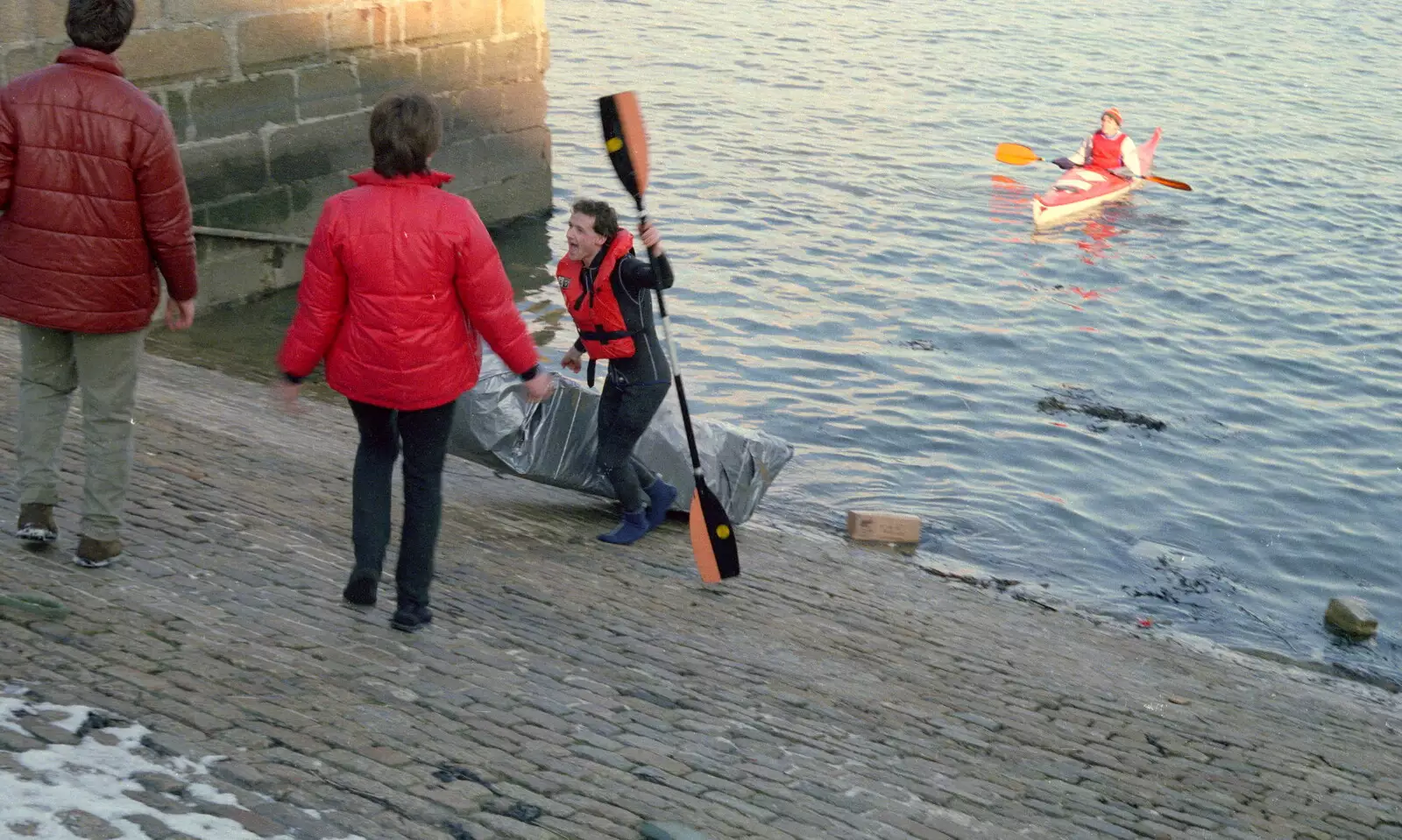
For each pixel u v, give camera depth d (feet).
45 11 30.19
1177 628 24.72
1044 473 31.81
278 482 19.25
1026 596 24.88
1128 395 37.40
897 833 10.79
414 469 13.03
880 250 48.78
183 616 12.33
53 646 10.77
